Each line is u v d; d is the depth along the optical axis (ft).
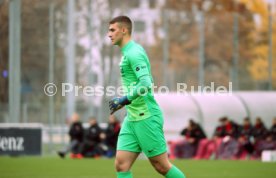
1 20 371.56
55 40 383.24
